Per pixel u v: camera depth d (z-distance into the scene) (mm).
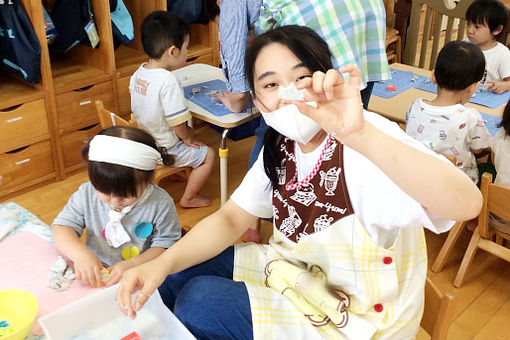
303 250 1194
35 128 2730
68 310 1061
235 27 1999
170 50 2422
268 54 1084
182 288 1229
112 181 1388
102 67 2990
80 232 1520
